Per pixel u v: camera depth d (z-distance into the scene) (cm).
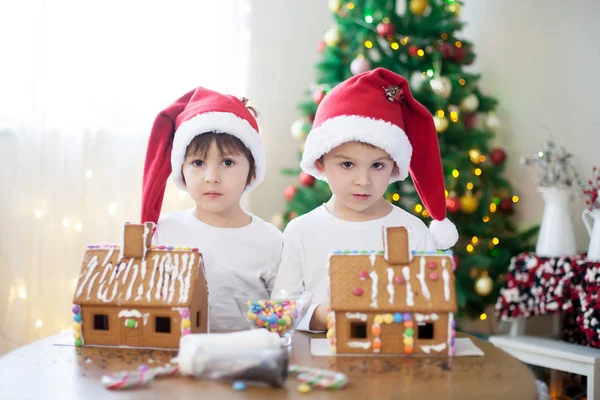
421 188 145
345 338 103
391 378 90
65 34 254
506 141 314
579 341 246
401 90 134
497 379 89
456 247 273
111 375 90
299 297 115
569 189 245
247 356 87
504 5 313
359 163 129
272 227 157
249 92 304
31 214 250
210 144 136
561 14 294
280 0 324
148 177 148
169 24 274
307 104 278
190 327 105
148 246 112
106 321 110
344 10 279
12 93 249
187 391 84
